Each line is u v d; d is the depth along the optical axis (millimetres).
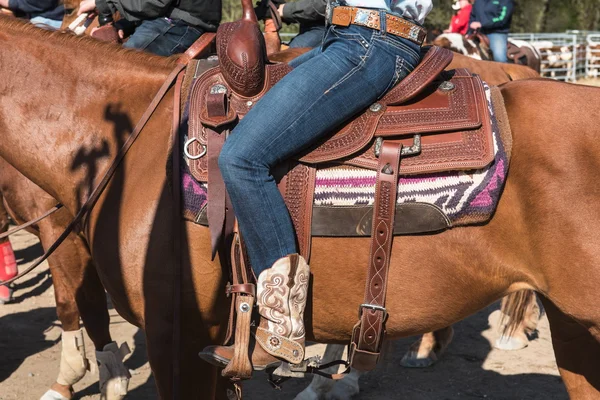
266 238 2188
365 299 2223
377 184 2178
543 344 4484
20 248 6695
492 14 7078
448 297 2254
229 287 2291
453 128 2193
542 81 2314
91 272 3508
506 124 2201
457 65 4023
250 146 2146
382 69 2215
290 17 4137
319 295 2289
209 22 3635
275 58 3283
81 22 3936
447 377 4031
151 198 2355
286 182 2234
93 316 3555
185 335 2408
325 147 2219
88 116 2541
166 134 2414
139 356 4355
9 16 2680
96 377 4117
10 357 4340
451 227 2186
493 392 3826
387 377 4035
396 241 2207
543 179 2104
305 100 2164
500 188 2162
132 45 3502
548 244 2096
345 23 2240
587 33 18797
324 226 2221
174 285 2311
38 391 3895
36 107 2566
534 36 17391
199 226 2301
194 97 2357
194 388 2477
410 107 2256
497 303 5277
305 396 3672
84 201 2521
